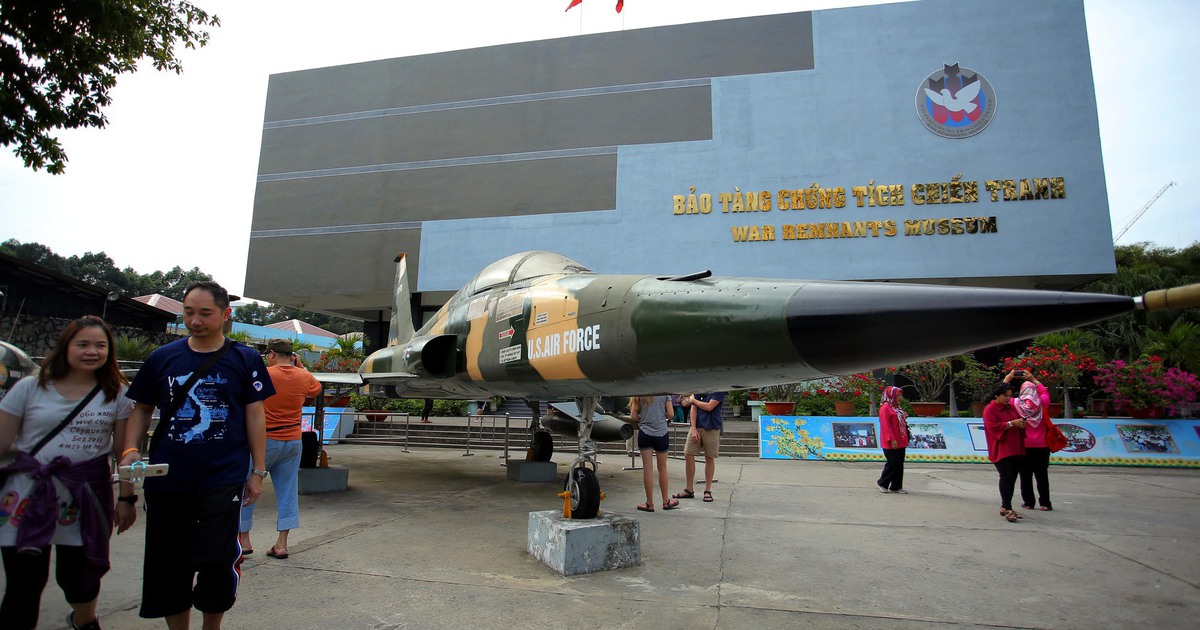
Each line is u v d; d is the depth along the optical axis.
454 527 6.16
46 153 9.90
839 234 21.27
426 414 18.84
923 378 17.30
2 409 2.83
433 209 24.62
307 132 26.39
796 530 6.23
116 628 3.41
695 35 23.39
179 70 11.29
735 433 16.48
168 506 2.78
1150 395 13.45
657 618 3.65
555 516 5.05
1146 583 4.50
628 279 5.08
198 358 2.96
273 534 5.78
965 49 21.17
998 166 20.50
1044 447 7.40
